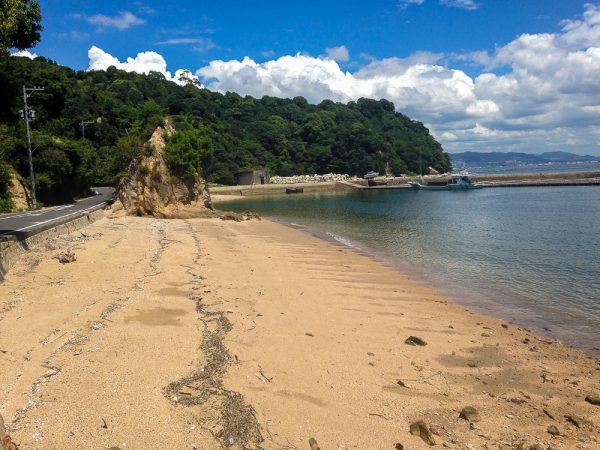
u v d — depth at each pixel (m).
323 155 145.62
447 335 12.38
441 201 70.88
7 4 15.40
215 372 8.96
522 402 8.58
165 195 41.03
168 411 7.45
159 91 125.00
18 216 30.77
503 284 18.53
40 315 11.77
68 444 6.48
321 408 7.98
